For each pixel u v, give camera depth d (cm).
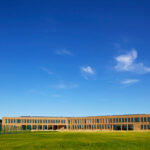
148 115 14838
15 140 5756
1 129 15200
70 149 3916
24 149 3875
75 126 18725
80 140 5709
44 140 5731
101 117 17300
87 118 18138
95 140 5694
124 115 16050
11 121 18512
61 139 6091
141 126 15038
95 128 17512
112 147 4169
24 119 18675
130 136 7456
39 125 18788
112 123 16588
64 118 19275
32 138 6569
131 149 3941
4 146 4262
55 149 3903
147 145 4466
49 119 19012
